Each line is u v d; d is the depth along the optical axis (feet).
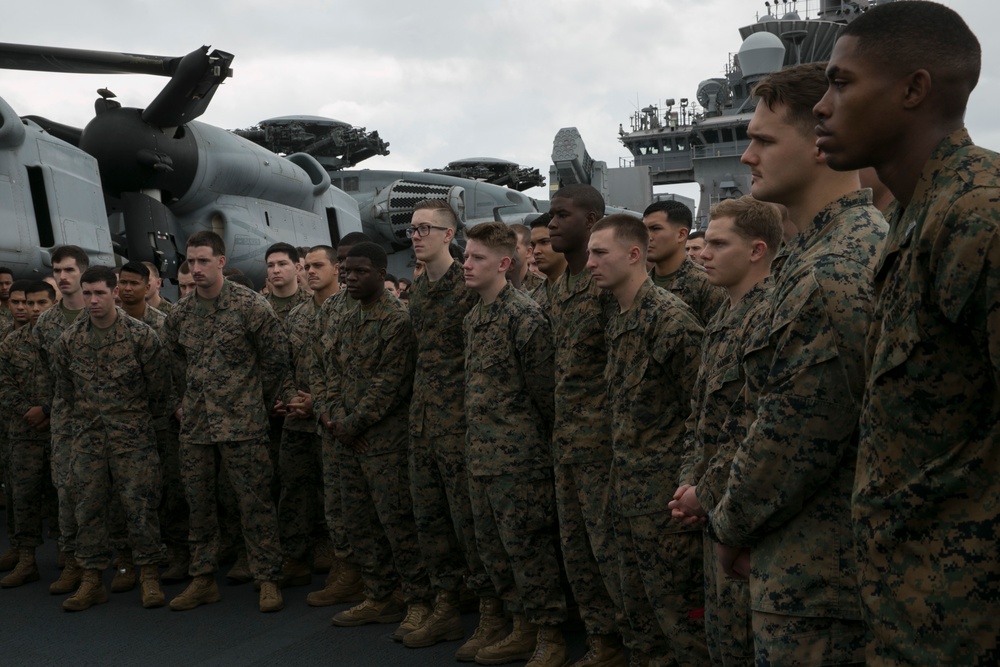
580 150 51.78
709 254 8.06
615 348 9.87
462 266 12.73
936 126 4.60
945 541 4.41
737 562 6.34
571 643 12.62
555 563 11.60
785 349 5.69
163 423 16.63
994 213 4.13
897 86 4.57
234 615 14.43
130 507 15.01
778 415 5.61
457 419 12.46
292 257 18.53
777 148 6.14
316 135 61.46
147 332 15.43
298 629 13.64
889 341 4.65
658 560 9.46
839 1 92.48
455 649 12.64
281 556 14.96
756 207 7.91
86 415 15.19
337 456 13.82
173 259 29.86
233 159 32.07
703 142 96.94
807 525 5.68
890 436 4.66
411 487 12.87
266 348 15.10
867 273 5.62
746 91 95.35
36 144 22.85
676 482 9.43
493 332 11.64
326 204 40.22
